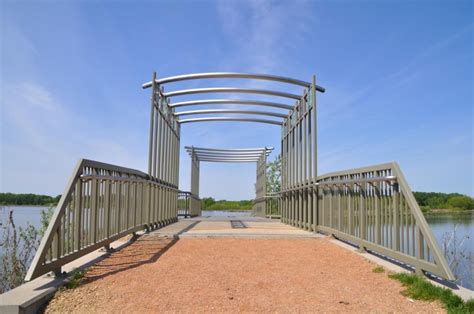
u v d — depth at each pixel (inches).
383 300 122.0
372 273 157.5
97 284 134.6
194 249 209.9
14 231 210.7
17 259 208.7
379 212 184.9
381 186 184.1
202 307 114.9
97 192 173.2
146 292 127.7
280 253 202.1
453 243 219.8
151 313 110.3
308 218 304.3
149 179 293.7
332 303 119.1
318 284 140.4
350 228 219.1
